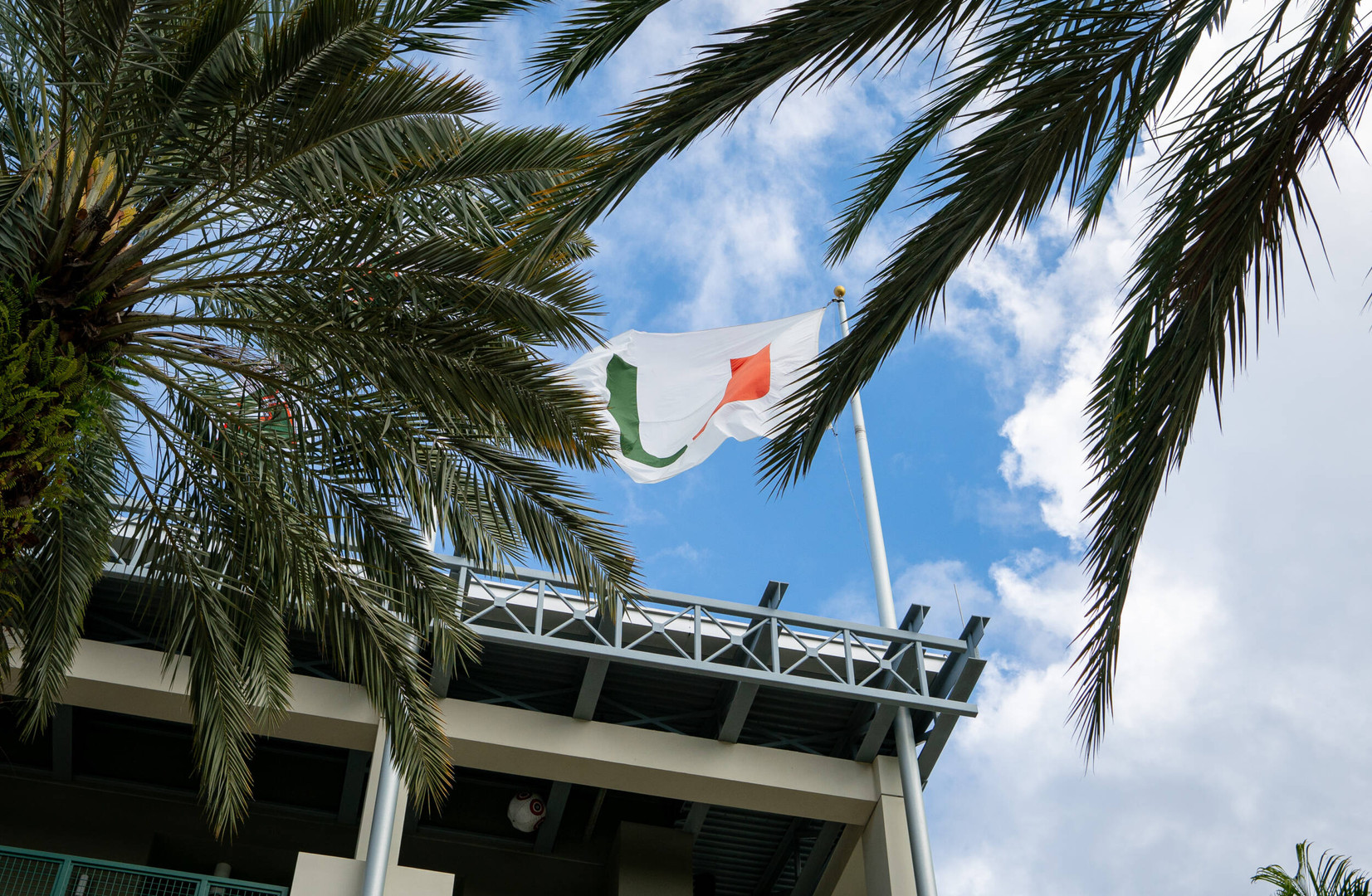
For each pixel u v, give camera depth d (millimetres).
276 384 9078
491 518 9766
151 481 9508
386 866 14109
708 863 21125
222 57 8141
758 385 17500
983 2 6016
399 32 8641
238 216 8805
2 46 8820
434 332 8891
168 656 9680
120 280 8312
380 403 9156
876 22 5887
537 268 7105
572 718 16391
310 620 10117
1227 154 5922
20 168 8047
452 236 8805
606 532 9695
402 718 9797
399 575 9844
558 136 8977
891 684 16562
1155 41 6195
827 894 18453
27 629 10180
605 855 19844
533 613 16109
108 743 18672
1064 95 6246
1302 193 5742
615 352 17844
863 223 7910
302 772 19359
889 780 16594
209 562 9828
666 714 17734
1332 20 5695
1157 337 6047
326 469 9445
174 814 18766
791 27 5938
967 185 6461
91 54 7676
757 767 16578
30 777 18547
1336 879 10812
